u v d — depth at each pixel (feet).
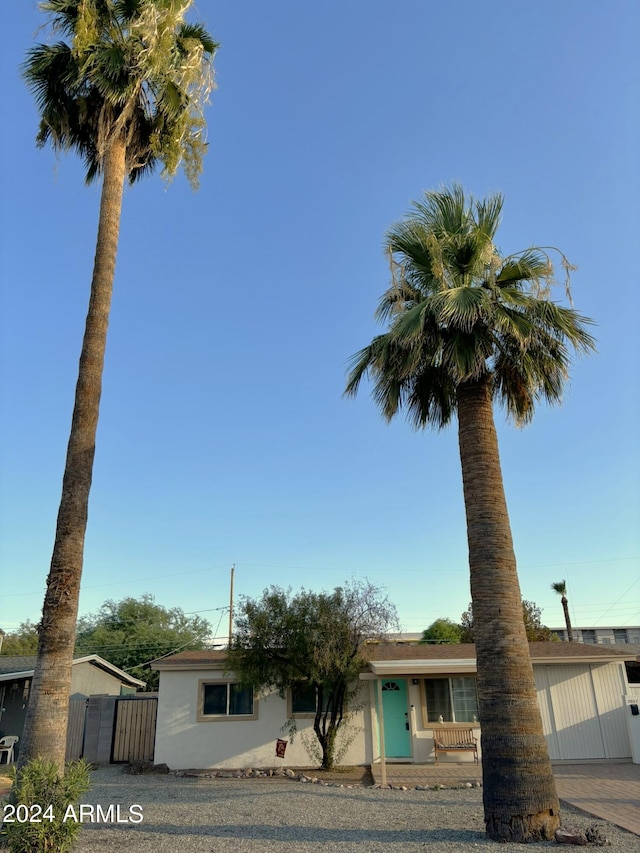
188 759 62.49
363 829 32.86
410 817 35.81
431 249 37.42
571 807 38.17
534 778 29.81
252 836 31.24
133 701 71.00
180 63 41.22
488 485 35.45
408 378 40.65
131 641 179.73
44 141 42.16
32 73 39.73
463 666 56.95
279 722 63.36
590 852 26.94
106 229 37.09
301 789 48.03
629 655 63.77
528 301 37.47
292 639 57.11
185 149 42.39
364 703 63.05
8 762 68.44
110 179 38.34
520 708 30.96
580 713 63.05
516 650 32.09
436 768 57.57
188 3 40.88
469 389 37.76
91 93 40.19
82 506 31.53
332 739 59.11
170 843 29.55
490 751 30.76
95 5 38.29
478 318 36.06
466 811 36.96
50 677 28.81
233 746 62.75
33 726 28.09
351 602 59.16
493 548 34.12
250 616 58.85
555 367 39.55
